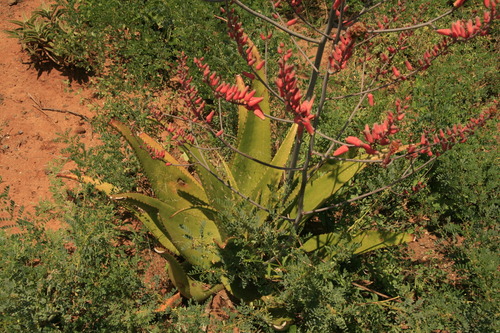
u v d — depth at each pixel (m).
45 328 2.76
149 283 3.42
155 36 5.16
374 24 5.46
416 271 3.61
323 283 3.01
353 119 4.30
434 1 5.41
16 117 4.76
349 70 5.07
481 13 5.65
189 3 4.94
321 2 6.45
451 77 4.73
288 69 1.78
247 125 3.47
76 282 3.08
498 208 3.99
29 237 3.20
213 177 3.32
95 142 4.70
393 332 3.08
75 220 3.20
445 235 3.81
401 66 5.21
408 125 4.26
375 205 3.82
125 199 2.94
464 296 3.54
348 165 3.32
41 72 5.17
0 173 4.32
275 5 2.25
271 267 3.32
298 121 1.95
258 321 3.16
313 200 3.40
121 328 3.00
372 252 3.74
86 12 5.16
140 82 4.70
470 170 3.95
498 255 3.34
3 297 2.66
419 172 4.04
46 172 4.38
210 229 3.53
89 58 5.20
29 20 5.12
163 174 3.35
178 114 4.86
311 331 2.99
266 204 3.54
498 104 5.12
